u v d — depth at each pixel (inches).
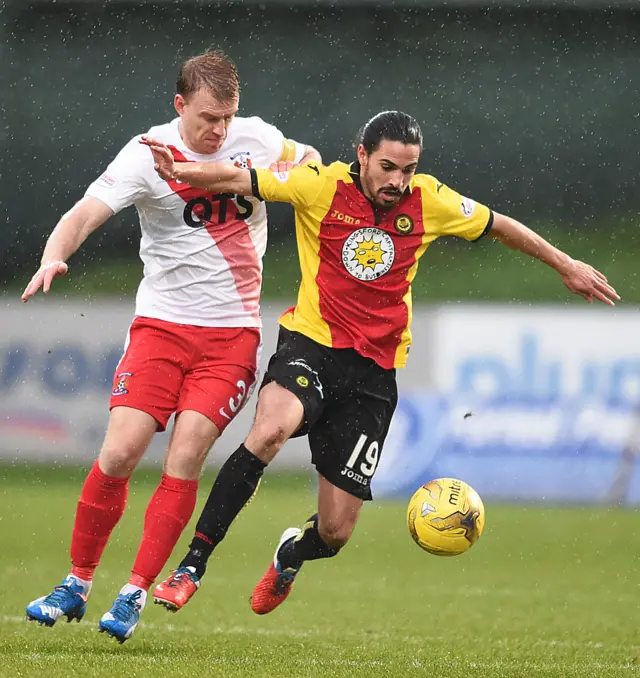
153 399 819.4
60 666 719.1
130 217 3353.8
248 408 2282.2
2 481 2234.3
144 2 3599.9
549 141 3663.9
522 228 841.5
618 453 2192.4
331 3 3695.9
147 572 802.8
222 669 729.6
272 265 3363.7
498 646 920.3
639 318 2215.8
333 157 3636.8
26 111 3535.9
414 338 2249.0
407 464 2201.0
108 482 813.2
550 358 2215.8
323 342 817.5
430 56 3713.1
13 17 3570.4
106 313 2337.6
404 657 836.6
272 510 1989.4
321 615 1104.8
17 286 3334.2
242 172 788.0
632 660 856.9
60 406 2321.6
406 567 1504.7
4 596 1135.6
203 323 835.4
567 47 3661.4
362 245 806.5
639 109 3651.6
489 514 2031.3
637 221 3538.4
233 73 810.2
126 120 3563.0
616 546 1706.4
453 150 3659.0
